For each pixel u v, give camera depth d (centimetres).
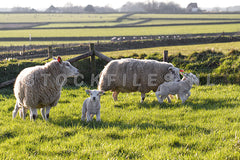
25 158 496
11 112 857
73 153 516
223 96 971
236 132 593
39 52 2752
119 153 512
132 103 952
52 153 518
